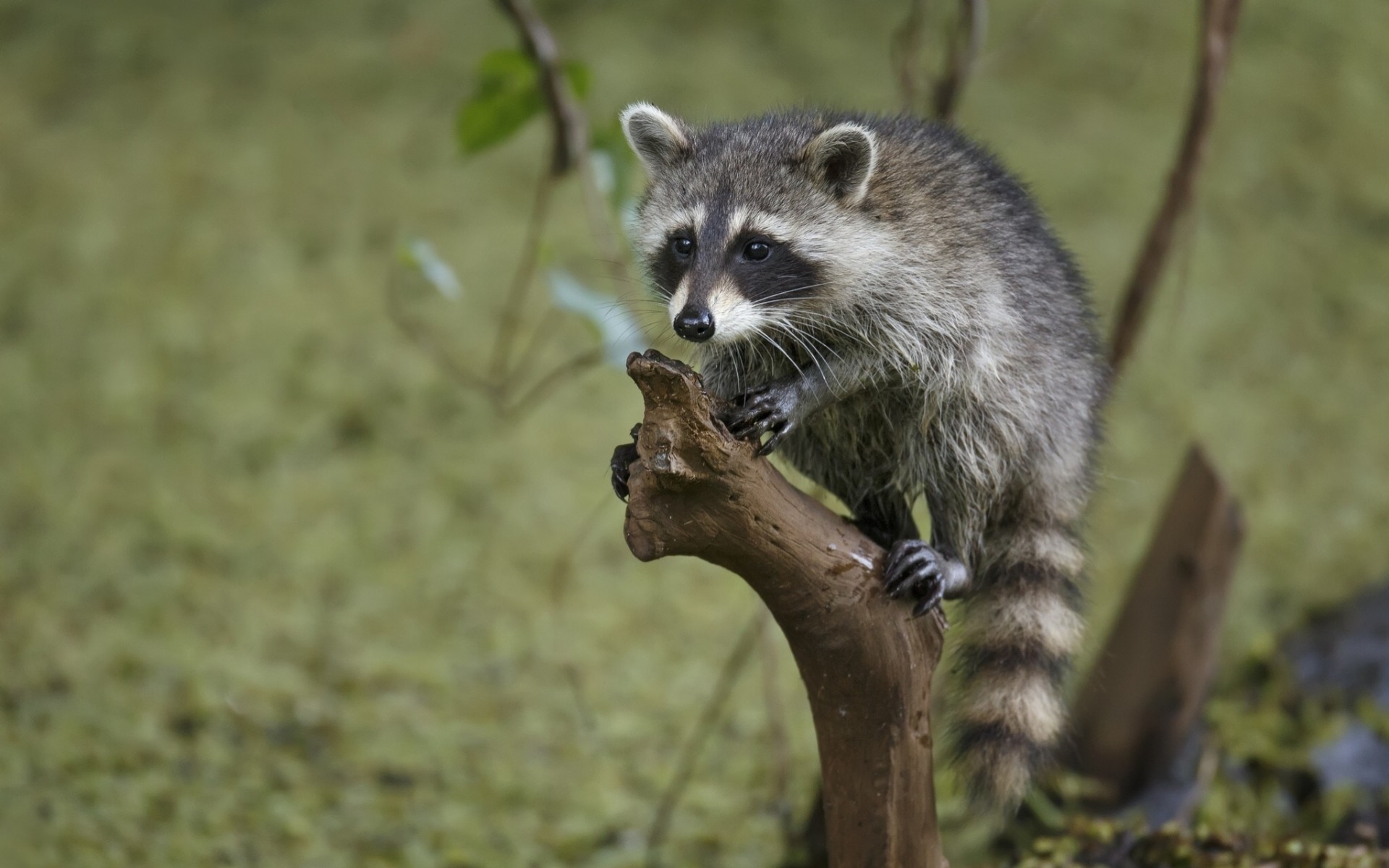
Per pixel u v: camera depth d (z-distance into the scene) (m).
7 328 14.73
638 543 5.24
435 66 19.36
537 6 20.16
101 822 8.55
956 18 10.34
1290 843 7.45
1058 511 6.77
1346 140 17.98
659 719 10.08
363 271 15.64
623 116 7.14
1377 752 8.93
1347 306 15.31
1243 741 9.18
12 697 9.78
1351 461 13.02
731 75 18.06
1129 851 7.60
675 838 8.87
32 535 11.77
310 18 20.81
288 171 17.31
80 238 16.16
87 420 13.41
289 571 11.55
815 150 6.57
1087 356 6.98
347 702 10.09
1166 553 8.90
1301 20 20.39
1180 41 19.56
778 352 6.81
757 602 11.39
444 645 10.79
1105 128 17.70
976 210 6.64
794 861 8.68
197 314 14.97
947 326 6.42
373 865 8.46
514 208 16.64
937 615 5.89
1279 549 11.68
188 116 18.48
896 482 6.85
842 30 19.50
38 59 19.73
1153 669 8.90
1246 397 13.95
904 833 5.87
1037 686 6.40
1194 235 16.19
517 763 9.56
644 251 7.07
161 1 21.31
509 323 12.13
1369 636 9.91
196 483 12.60
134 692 9.99
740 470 5.21
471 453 13.17
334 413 13.60
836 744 5.82
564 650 10.77
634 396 14.16
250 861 8.42
